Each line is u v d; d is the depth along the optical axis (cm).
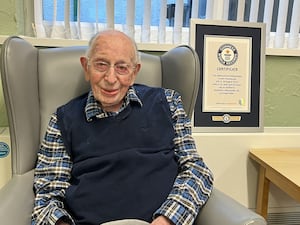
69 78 115
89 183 96
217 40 141
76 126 101
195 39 139
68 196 95
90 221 92
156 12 151
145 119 104
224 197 95
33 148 105
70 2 143
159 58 126
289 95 161
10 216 83
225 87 141
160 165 100
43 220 89
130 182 96
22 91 98
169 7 152
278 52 153
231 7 154
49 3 142
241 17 153
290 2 157
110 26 146
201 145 136
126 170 97
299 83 160
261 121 144
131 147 100
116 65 97
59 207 92
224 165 139
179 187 96
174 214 90
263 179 133
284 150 139
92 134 100
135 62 102
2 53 94
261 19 157
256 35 145
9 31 137
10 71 94
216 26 141
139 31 151
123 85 99
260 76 145
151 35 153
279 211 149
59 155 102
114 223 87
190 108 114
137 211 95
